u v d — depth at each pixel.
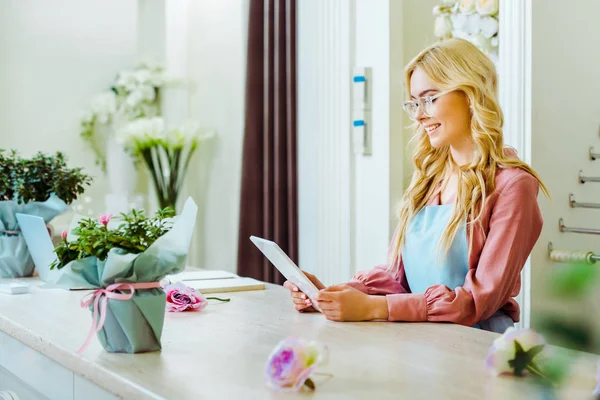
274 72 4.57
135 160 5.43
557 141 3.34
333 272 4.26
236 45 5.24
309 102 4.38
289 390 1.22
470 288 1.94
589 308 0.69
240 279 2.61
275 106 4.55
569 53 3.41
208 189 5.62
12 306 2.13
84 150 5.38
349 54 4.12
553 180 3.31
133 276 1.53
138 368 1.41
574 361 1.06
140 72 5.41
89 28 5.41
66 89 5.31
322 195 4.31
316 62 4.32
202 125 5.65
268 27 4.57
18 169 2.87
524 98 3.24
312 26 4.34
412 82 2.22
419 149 2.32
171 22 5.68
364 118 4.04
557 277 0.70
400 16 3.95
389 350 1.55
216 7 5.46
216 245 5.55
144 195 5.58
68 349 1.58
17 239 2.76
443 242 2.09
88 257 1.56
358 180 4.13
